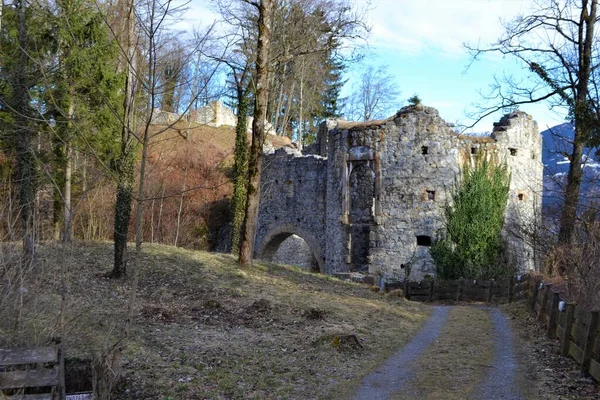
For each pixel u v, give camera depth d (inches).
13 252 324.5
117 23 435.8
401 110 960.9
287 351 385.7
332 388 314.3
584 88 649.6
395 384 323.9
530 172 1005.8
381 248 938.7
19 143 440.8
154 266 628.7
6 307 298.0
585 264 490.3
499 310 648.4
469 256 904.3
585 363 321.7
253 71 774.5
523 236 901.8
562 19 668.7
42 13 494.6
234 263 701.3
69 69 511.5
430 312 619.5
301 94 1797.5
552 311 433.4
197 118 1723.7
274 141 1669.5
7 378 237.9
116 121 602.2
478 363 372.2
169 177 1325.0
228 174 1440.7
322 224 1184.8
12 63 454.6
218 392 300.7
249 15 723.4
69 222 272.7
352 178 989.8
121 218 572.4
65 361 299.4
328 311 525.0
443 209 922.1
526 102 691.4
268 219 1316.4
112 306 467.2
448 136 930.1
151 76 279.6
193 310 490.9
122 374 306.5
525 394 300.0
